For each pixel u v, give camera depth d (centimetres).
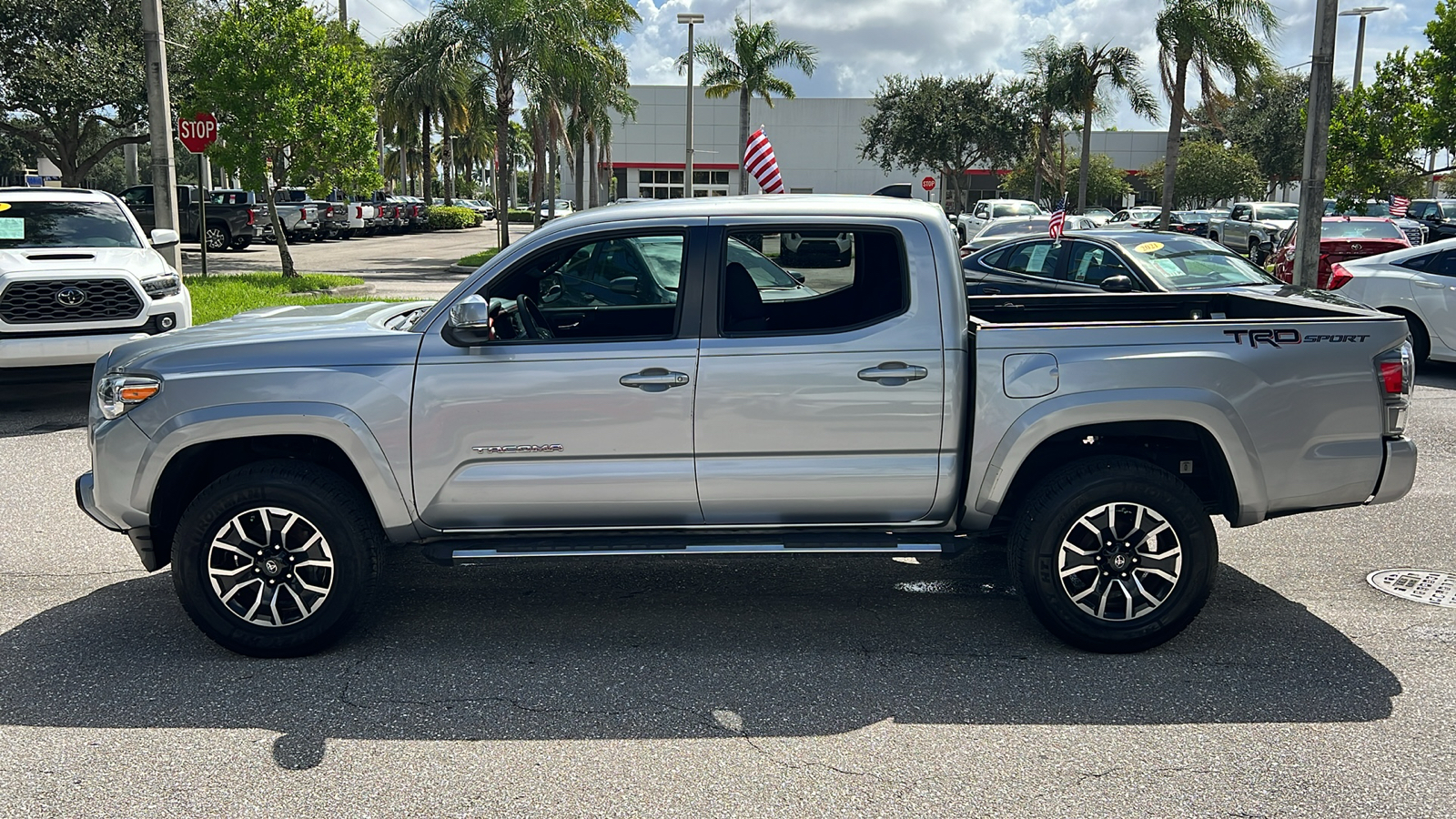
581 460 463
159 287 1021
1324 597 548
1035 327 455
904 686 443
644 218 471
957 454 464
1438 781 366
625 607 537
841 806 351
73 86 2361
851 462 464
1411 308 1188
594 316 514
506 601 547
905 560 613
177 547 459
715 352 459
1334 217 2008
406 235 4866
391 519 467
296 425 455
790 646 486
